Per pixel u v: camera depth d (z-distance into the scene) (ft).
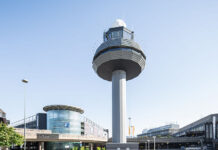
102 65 166.09
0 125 126.82
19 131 183.93
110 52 156.87
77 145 273.95
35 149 253.85
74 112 284.82
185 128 482.28
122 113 155.74
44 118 342.85
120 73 166.09
